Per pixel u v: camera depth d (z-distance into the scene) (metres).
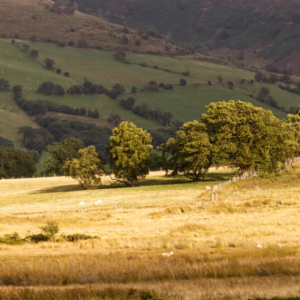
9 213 83.81
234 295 19.27
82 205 92.69
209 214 66.62
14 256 36.88
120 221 64.75
